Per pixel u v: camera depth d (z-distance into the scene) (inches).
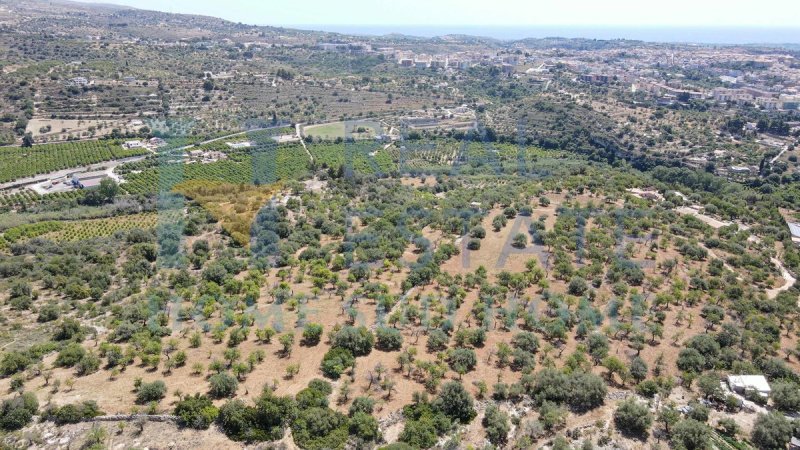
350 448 2628.0
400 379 3176.7
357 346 3395.7
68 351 3353.8
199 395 2871.6
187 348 3484.3
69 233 6678.2
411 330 3722.9
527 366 3302.2
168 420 2736.2
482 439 2755.9
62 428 2674.7
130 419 2733.8
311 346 3467.0
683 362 3420.3
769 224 6756.9
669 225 5846.5
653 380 3250.5
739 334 3784.5
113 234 6427.2
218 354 3403.1
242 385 3043.8
